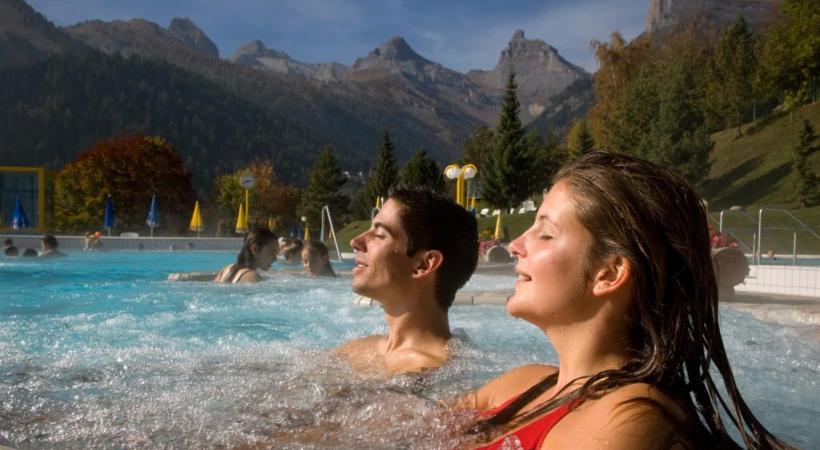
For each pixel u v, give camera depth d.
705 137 41.25
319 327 3.21
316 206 65.88
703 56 63.59
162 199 44.12
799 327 3.38
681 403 0.75
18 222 24.80
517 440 0.84
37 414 1.34
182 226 45.50
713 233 6.80
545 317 0.86
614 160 0.84
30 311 3.92
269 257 5.97
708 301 0.79
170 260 13.49
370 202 58.59
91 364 1.82
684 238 0.78
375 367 1.68
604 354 0.83
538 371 1.19
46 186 40.69
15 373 1.74
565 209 0.84
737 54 49.31
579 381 0.82
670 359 0.76
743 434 0.82
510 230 30.52
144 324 3.29
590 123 61.56
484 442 0.94
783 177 39.53
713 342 0.80
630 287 0.79
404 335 1.75
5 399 1.46
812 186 36.19
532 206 38.88
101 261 12.34
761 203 38.22
